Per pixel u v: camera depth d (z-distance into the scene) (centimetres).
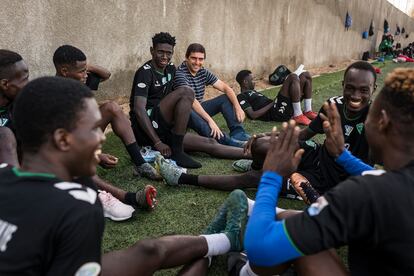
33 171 107
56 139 104
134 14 482
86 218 100
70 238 98
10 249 98
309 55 1036
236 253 180
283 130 139
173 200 257
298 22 920
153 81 329
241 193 193
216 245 173
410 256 102
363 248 112
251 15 727
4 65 195
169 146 323
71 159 108
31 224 98
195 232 221
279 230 115
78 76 255
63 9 396
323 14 1058
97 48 444
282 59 889
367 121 123
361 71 232
